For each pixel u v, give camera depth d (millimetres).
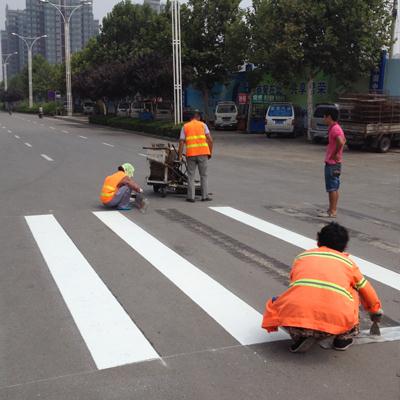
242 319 4891
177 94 30828
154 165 11234
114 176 9867
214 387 3713
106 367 3984
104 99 53250
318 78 32250
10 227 8375
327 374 3902
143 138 30062
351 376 3881
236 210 9938
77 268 6324
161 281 5902
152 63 36750
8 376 3859
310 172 15953
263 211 9891
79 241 7539
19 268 6312
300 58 25703
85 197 11109
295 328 4059
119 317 4910
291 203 10781
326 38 24812
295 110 31016
